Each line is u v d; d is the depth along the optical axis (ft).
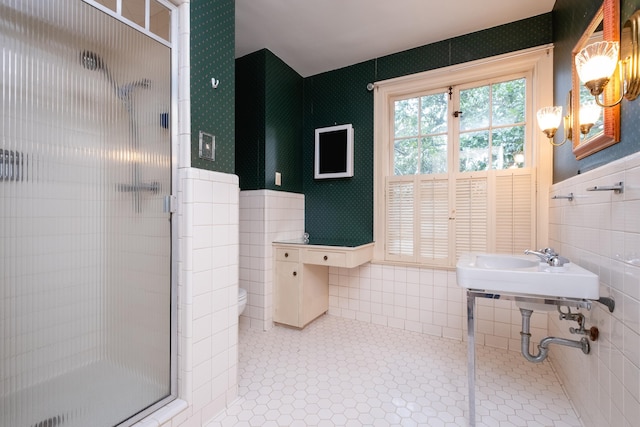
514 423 4.66
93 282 3.56
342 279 9.21
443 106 8.31
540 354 4.64
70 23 3.33
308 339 7.69
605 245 3.90
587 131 4.53
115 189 3.78
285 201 9.02
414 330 8.18
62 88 3.27
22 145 2.98
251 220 8.45
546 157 6.77
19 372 2.97
